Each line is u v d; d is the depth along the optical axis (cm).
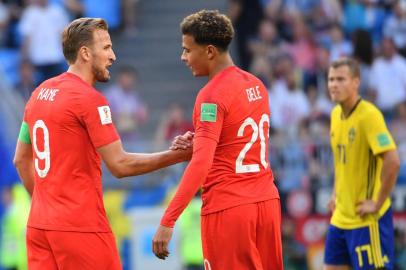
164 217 2092
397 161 2675
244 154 2162
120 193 4394
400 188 4303
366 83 5409
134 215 4166
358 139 2711
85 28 2186
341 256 2795
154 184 4441
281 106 5300
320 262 4300
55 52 5325
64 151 2148
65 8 5547
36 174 2198
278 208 2222
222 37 2156
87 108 2139
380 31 5709
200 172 2084
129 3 5766
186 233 4200
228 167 2158
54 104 2155
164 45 5822
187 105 5591
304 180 4347
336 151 2780
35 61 5291
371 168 2719
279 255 2216
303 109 5325
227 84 2144
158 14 5931
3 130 4616
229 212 2147
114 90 5262
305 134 4856
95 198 2166
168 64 5753
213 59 2169
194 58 2173
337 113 2784
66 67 5412
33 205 2203
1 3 5503
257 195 2167
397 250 4275
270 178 2219
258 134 2186
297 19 5638
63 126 2144
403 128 4738
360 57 5416
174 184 4412
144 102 5569
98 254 2155
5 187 4388
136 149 4462
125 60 5728
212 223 2166
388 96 5419
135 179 4453
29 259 2219
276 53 5544
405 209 4288
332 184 4328
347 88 2706
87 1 5662
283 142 4381
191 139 2206
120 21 5778
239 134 2153
